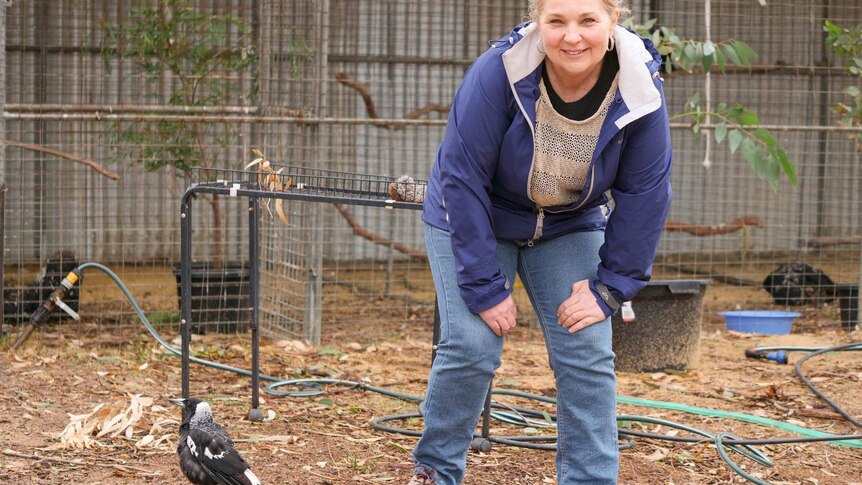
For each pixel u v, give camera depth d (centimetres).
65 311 684
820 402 562
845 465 451
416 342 741
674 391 588
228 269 764
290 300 735
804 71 1039
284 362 632
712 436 479
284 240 734
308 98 716
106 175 742
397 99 1150
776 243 1210
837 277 1105
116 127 778
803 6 1016
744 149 750
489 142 301
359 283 1014
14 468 389
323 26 700
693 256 1214
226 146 771
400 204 427
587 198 313
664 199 308
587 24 280
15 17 966
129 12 852
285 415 492
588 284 317
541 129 300
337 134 810
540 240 329
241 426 467
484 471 417
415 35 1138
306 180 677
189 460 339
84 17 857
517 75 295
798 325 847
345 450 438
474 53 1157
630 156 307
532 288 331
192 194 452
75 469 394
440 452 327
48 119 670
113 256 996
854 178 1066
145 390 530
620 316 629
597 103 297
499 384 594
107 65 816
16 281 891
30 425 450
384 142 1138
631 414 530
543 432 482
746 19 1115
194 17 803
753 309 931
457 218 305
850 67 833
